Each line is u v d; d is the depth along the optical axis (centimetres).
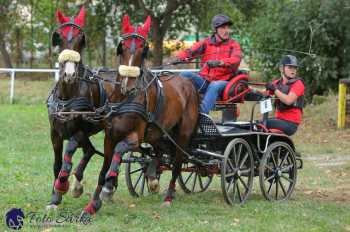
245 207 1114
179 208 1089
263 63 2739
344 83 2262
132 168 1522
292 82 1220
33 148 1769
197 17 3694
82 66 1008
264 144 1220
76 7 3812
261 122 1224
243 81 1205
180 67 3762
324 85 2642
